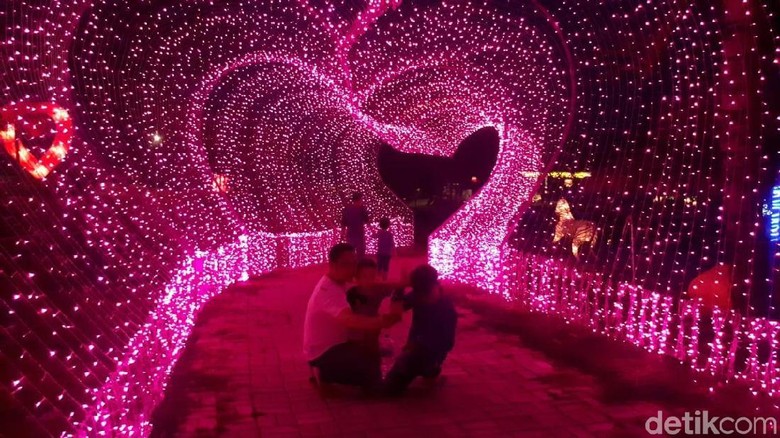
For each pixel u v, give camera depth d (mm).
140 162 10531
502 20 10258
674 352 7078
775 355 5797
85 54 8695
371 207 21688
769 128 7262
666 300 7211
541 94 11391
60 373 6324
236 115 14750
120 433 4422
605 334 8148
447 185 26516
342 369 5738
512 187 12430
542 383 6160
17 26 6422
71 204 8156
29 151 7742
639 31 8836
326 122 17922
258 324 9125
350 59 11086
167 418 5297
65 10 7305
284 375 6555
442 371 6625
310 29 10875
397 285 5930
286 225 16969
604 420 5148
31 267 7527
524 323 8992
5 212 7148
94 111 8961
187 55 11242
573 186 13414
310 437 4855
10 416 5152
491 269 11703
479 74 11656
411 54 11125
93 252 8719
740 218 7469
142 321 8227
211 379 6414
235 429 5035
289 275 14711
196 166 12523
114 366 6824
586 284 9562
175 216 11391
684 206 8961
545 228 13930
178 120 11961
